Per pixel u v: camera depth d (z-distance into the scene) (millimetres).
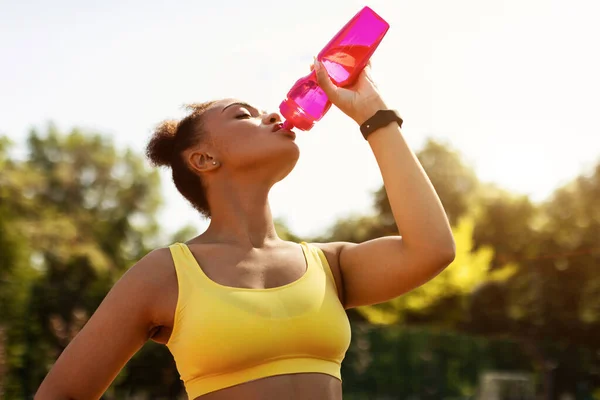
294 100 1982
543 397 20125
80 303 12172
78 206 31828
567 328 25172
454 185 31344
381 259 1829
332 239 29719
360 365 15766
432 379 17109
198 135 1909
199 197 1950
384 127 1842
